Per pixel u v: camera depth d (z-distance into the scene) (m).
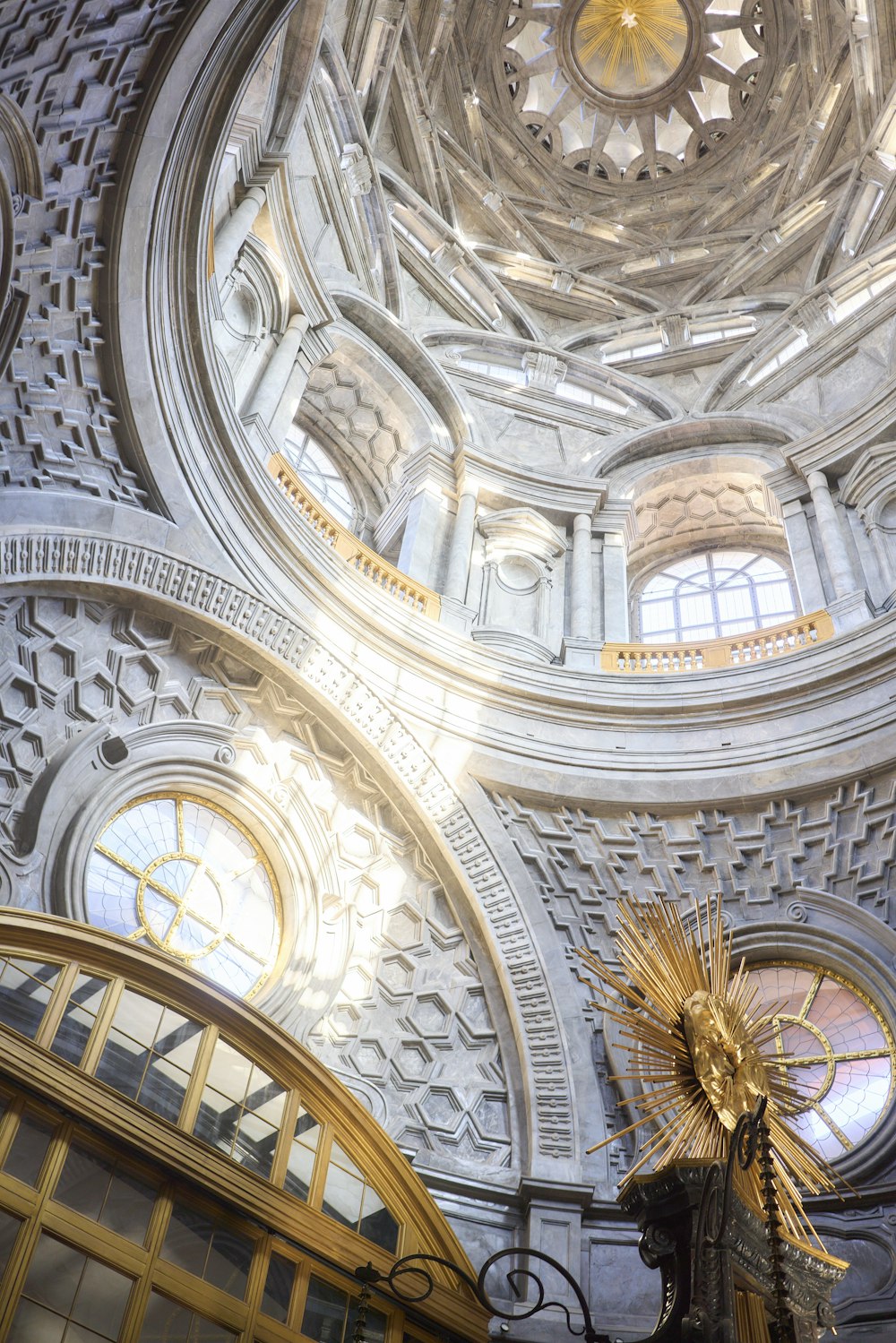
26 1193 8.98
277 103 17.83
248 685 14.47
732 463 21.11
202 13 12.34
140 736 13.20
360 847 14.55
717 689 16.19
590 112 30.58
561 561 19.75
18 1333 8.41
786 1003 13.80
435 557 19.11
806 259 25.31
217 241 16.42
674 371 24.17
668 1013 10.72
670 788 15.41
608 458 21.48
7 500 12.16
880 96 23.98
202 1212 9.97
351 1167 11.42
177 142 12.98
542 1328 11.34
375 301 21.44
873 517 18.22
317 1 17.39
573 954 14.26
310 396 21.33
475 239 26.91
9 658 12.23
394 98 24.70
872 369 20.91
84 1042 10.19
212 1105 10.70
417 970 13.95
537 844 15.16
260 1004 12.67
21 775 11.93
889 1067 12.89
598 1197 12.41
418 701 15.55
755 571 21.02
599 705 16.25
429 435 20.88
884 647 15.45
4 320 12.19
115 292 12.98
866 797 14.66
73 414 13.04
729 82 29.58
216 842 13.62
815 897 14.30
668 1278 8.70
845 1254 11.70
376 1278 9.00
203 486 14.28
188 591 13.81
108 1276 9.08
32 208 12.05
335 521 16.83
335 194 20.86
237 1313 9.60
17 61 11.27
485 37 29.03
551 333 25.72
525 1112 13.11
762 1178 8.66
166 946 12.57
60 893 11.63
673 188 29.28
